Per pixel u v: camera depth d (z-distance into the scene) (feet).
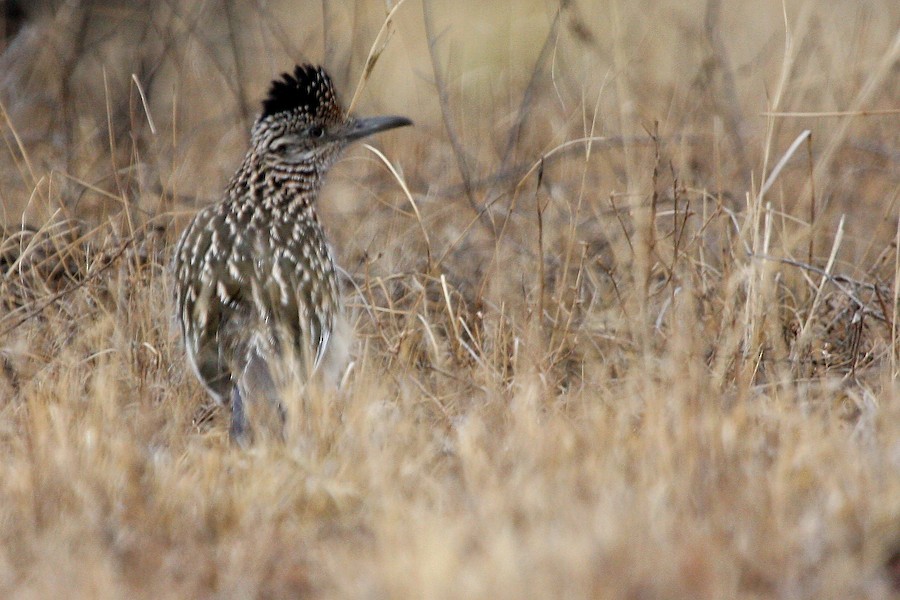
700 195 44.91
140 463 28.17
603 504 24.38
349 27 66.69
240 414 31.78
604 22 61.72
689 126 49.32
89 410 31.83
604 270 42.01
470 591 21.80
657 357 36.42
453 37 71.31
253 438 30.71
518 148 50.31
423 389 35.24
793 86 50.26
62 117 52.03
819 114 39.91
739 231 39.68
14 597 23.35
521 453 28.32
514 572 22.06
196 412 36.19
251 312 35.19
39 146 52.31
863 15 52.54
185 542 25.79
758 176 47.34
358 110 58.13
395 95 67.46
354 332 39.81
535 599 21.75
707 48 55.88
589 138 41.29
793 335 38.93
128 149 49.65
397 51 71.56
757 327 36.29
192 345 35.37
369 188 49.39
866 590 22.45
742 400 30.48
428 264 42.27
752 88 56.49
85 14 54.90
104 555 24.91
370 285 42.16
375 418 31.53
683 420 28.22
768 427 30.01
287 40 55.47
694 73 55.11
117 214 43.34
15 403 34.58
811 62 53.98
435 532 23.54
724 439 28.04
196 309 35.50
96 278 40.60
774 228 43.45
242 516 26.27
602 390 34.27
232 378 34.01
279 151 38.47
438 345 38.88
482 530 24.30
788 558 23.00
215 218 37.76
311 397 31.35
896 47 43.39
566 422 30.40
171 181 45.01
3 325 39.17
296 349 34.86
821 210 44.75
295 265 36.68
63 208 42.80
